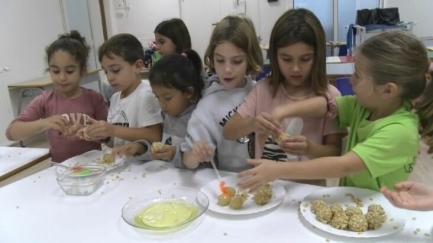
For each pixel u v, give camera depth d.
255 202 1.05
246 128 1.23
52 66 1.73
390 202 0.90
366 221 0.88
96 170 1.31
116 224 1.00
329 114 1.23
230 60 1.33
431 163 2.86
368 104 1.03
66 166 1.43
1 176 1.47
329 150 1.22
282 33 1.20
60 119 1.55
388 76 0.95
